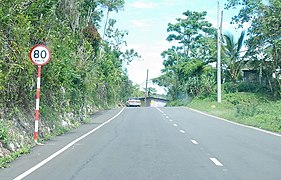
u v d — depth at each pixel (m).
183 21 73.19
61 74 20.67
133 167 10.67
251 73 56.41
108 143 15.57
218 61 47.41
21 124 15.34
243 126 24.16
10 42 14.46
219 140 16.89
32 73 16.50
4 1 14.04
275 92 49.84
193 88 60.69
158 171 10.17
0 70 13.48
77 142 15.81
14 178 9.23
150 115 34.94
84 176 9.53
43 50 15.62
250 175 9.80
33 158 11.98
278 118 25.02
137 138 17.36
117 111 41.88
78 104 27.16
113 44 62.00
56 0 21.00
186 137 17.94
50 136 17.17
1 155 11.72
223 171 10.25
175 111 41.97
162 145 15.11
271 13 45.50
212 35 71.94
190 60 64.44
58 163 11.19
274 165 11.15
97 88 45.44
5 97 14.72
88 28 37.94
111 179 9.23
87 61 29.73
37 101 15.49
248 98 49.31
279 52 47.03
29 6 16.75
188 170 10.34
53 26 19.28
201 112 40.22
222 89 54.25
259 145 15.35
